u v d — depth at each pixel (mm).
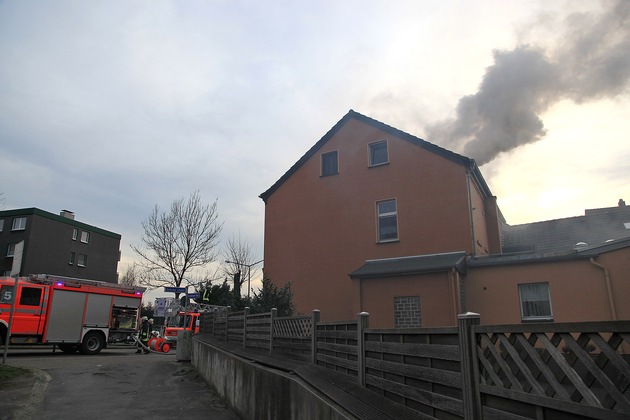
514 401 2865
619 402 2125
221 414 8500
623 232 19156
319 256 19109
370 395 4773
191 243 31906
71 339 19750
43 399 9367
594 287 12961
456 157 16906
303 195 20281
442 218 16781
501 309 14195
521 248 20703
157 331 28047
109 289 21391
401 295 15195
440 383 3701
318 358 6918
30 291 18703
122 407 8945
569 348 2449
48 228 35125
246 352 9719
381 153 19125
